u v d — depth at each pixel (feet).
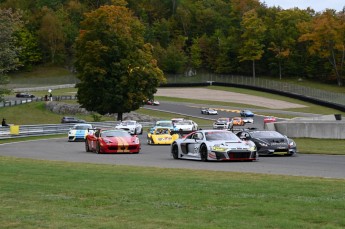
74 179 67.62
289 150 120.98
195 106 454.81
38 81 643.04
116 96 329.11
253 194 52.54
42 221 41.65
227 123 296.30
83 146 165.27
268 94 518.37
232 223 39.14
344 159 109.70
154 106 452.76
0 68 217.15
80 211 45.39
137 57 337.11
